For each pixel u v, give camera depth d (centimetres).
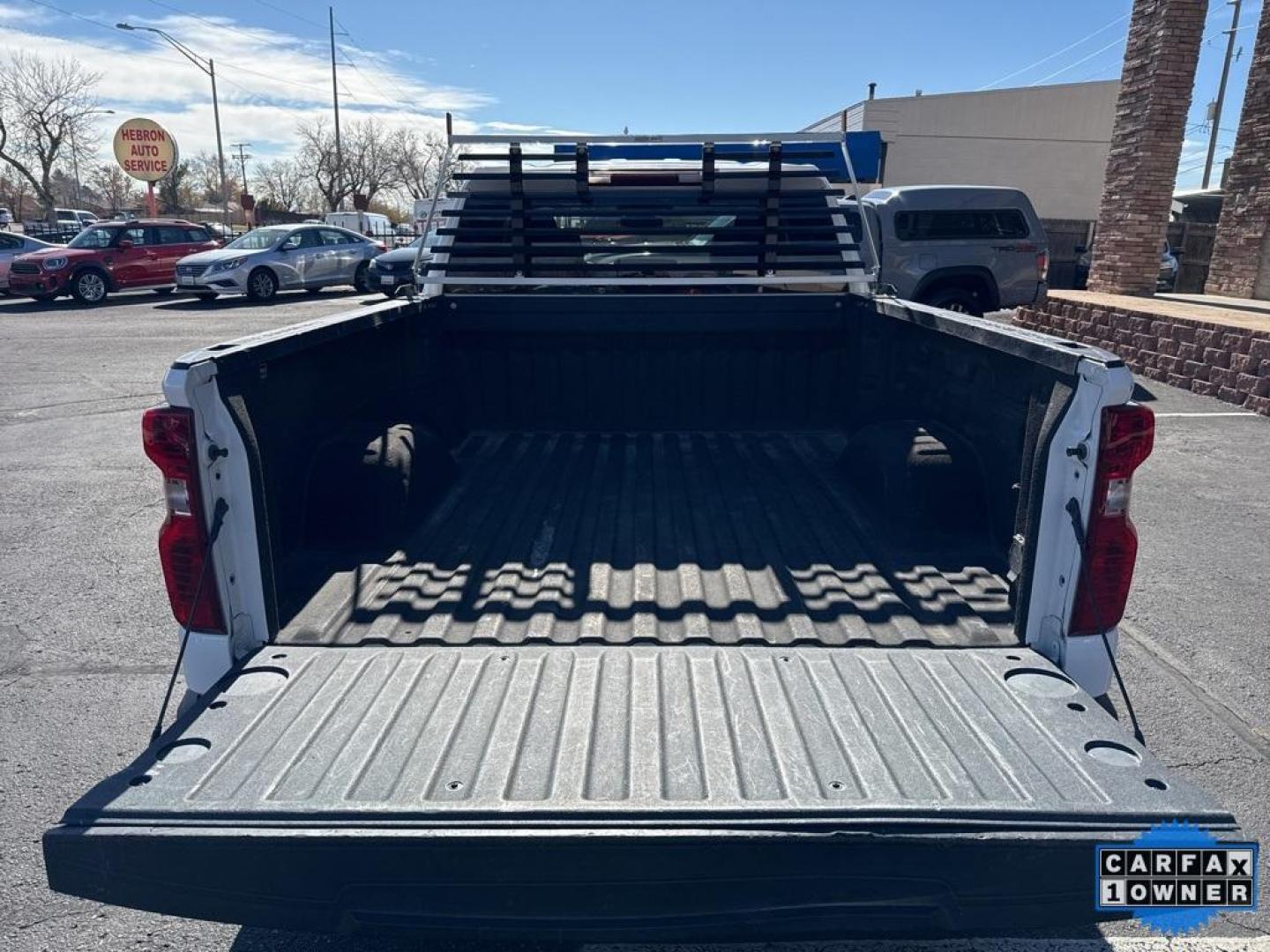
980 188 1191
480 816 185
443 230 465
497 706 227
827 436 477
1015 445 280
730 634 266
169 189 7156
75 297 1991
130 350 1384
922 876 183
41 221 5662
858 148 945
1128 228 1346
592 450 457
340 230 2166
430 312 440
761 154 470
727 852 182
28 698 398
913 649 255
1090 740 211
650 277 464
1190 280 1631
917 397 372
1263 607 492
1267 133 1247
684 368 473
